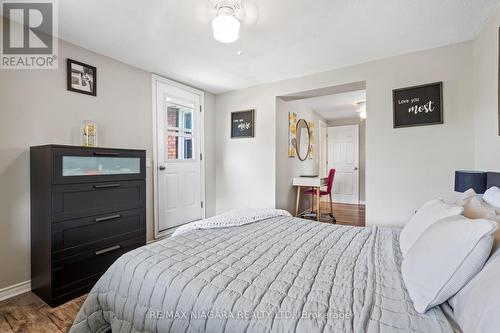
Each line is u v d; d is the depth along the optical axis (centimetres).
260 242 147
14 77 196
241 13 186
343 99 446
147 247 137
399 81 263
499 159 188
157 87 314
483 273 76
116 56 262
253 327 78
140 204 239
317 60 275
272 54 259
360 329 71
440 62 244
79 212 193
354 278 102
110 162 217
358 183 595
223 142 398
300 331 73
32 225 198
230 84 358
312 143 528
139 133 293
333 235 162
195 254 127
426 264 88
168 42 232
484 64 212
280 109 366
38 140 209
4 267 190
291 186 410
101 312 123
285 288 94
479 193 181
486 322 63
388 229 176
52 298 178
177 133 343
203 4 177
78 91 235
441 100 243
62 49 225
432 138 249
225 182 396
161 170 319
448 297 82
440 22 203
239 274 105
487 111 207
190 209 361
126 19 195
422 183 254
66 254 185
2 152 189
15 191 195
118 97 271
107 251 210
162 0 172
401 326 73
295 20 197
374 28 211
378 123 274
